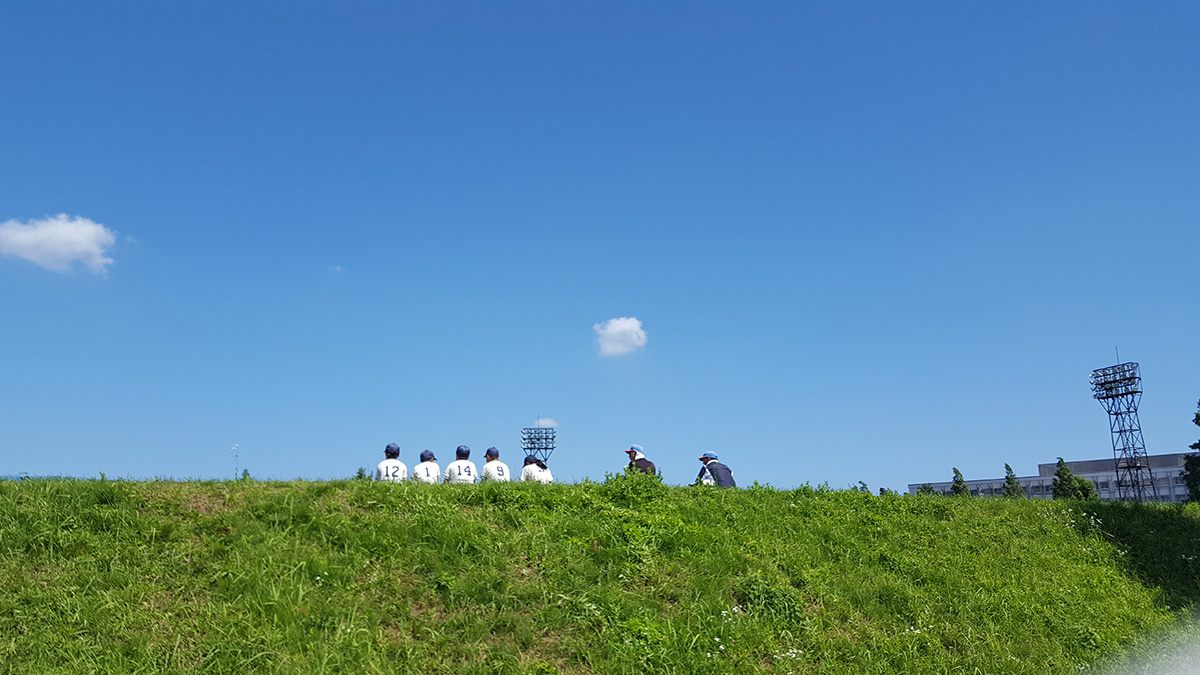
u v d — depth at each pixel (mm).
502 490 13047
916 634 11398
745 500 15641
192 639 8617
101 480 11789
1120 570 16203
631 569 11227
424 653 8930
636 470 14938
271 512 11328
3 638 8336
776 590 11406
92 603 9016
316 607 9281
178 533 10555
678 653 9555
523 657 9141
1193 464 48406
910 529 16047
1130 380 63438
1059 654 11680
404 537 11023
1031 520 17938
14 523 10234
